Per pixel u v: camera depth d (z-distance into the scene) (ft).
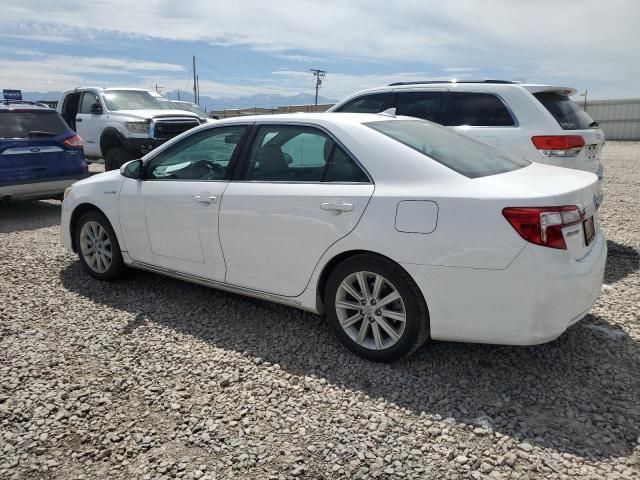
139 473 8.07
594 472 7.96
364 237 10.63
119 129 35.24
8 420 9.39
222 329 13.03
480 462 8.21
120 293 15.51
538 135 18.13
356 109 22.81
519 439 8.75
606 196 31.73
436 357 11.44
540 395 10.00
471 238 9.62
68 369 11.14
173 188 13.96
